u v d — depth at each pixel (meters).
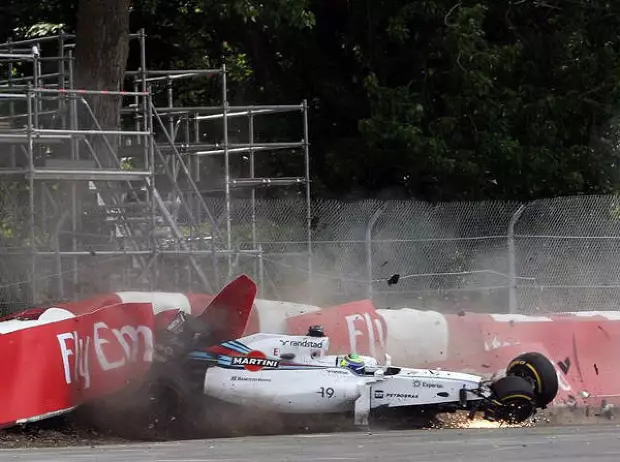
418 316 56.62
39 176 57.81
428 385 47.53
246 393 46.81
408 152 87.88
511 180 89.38
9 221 73.81
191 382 47.72
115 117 71.75
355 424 47.12
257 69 99.19
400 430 47.72
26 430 45.16
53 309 48.75
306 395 46.84
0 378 42.25
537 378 50.53
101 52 71.00
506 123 90.19
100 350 46.84
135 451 39.88
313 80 96.56
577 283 69.75
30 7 96.44
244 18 82.81
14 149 67.56
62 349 44.94
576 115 94.69
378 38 94.81
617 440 41.69
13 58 67.62
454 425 49.94
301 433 47.44
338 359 48.03
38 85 67.25
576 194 92.00
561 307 69.38
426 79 93.38
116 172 60.31
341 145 93.56
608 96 93.75
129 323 47.56
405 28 90.31
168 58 103.94
